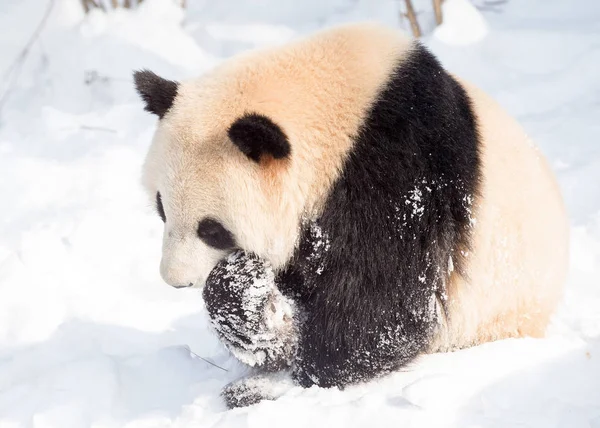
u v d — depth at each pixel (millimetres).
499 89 15953
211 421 7230
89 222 12109
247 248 7637
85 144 14781
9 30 18375
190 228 7539
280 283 7938
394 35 7906
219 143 7434
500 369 7840
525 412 7105
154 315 10242
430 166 7457
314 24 18969
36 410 7668
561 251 8602
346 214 7344
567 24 18172
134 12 18344
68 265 11133
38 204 13016
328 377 7777
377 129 7359
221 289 7672
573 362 7984
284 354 7977
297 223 7539
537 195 8305
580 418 6879
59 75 17047
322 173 7414
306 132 7441
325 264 7504
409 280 7473
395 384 7801
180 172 7484
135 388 8312
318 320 7680
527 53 17031
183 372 8609
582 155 13625
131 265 11352
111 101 16484
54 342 9484
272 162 7316
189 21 19500
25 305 10234
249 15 19797
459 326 8172
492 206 7914
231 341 7855
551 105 15484
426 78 7617
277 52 7871
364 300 7453
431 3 18734
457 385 7430
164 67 17000
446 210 7578
